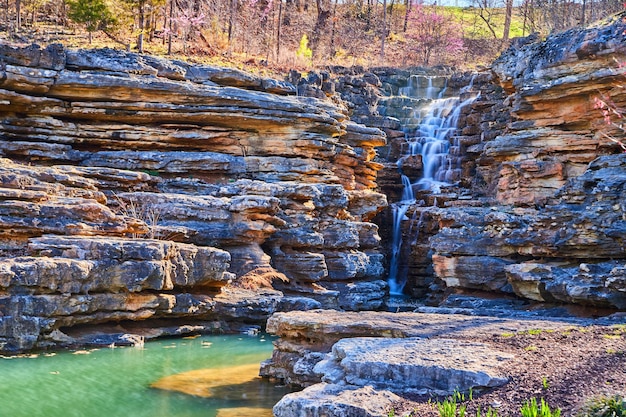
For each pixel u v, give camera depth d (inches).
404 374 360.5
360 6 2212.1
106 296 620.1
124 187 854.5
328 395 348.5
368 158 1171.3
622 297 631.8
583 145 880.3
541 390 325.7
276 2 1822.1
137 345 629.3
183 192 917.2
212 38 1396.4
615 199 698.8
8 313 563.8
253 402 443.8
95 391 467.2
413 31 2079.2
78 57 954.1
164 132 981.8
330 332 487.5
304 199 914.7
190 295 692.1
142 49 1211.9
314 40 1716.3
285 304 772.0
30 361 543.2
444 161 1251.2
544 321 524.1
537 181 905.5
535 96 920.3
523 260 802.2
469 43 1998.0
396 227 1170.6
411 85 1494.8
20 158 906.7
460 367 354.6
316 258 881.5
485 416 307.4
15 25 1289.4
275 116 1010.1
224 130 1009.5
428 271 1061.8
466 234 843.4
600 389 312.5
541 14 1991.9
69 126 953.5
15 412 415.5
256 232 828.0
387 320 509.7
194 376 515.8
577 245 712.4
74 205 681.6
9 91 904.3
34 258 588.4
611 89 849.5
